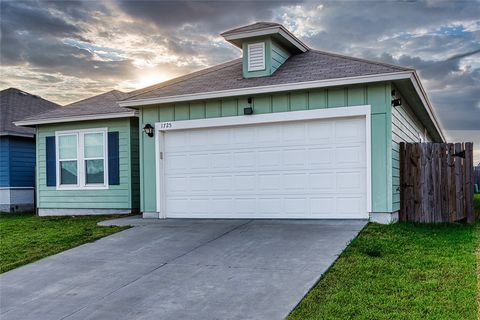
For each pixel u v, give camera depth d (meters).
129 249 7.81
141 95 11.09
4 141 16.48
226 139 10.36
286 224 9.06
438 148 9.62
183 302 5.11
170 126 10.81
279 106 9.73
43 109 19.77
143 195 11.19
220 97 10.09
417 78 9.12
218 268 6.34
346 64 10.01
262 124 9.98
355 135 9.16
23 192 16.94
